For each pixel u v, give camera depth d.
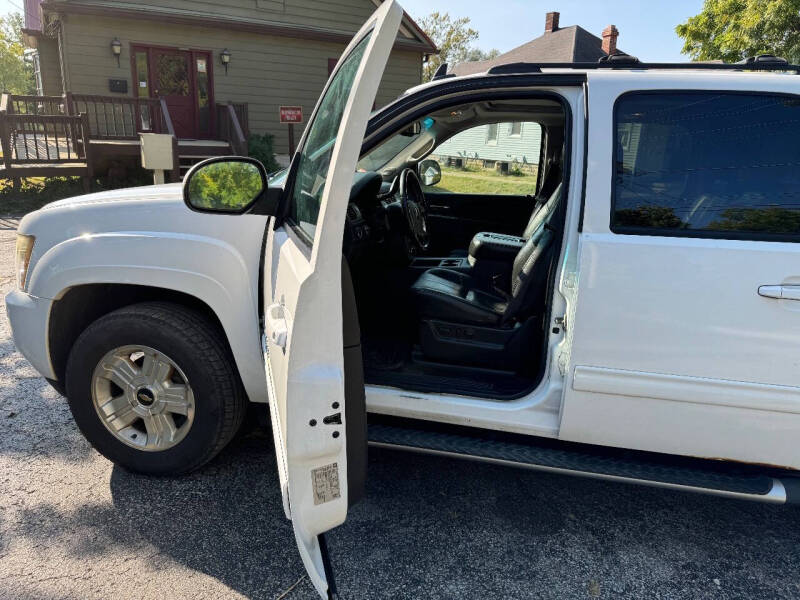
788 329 1.87
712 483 2.07
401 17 1.41
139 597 1.99
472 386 2.35
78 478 2.62
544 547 2.31
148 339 2.39
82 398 2.53
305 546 1.66
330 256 1.52
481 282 3.00
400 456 2.90
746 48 16.67
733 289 1.89
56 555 2.16
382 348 2.77
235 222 2.35
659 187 1.99
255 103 14.04
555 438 2.19
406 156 3.79
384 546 2.29
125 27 12.34
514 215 4.11
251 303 2.34
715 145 1.97
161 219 2.40
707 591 2.11
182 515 2.40
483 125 3.73
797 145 1.92
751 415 1.95
